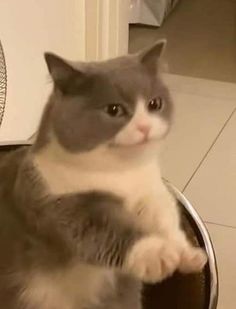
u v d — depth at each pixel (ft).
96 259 2.45
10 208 2.69
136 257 2.33
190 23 8.84
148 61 2.61
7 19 5.61
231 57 8.11
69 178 2.51
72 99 2.53
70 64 2.51
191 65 7.92
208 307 2.88
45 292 2.79
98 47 7.09
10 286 2.79
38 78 6.40
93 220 2.46
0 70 4.16
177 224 2.72
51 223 2.53
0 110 4.25
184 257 2.40
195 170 6.27
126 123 2.50
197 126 6.88
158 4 8.57
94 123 2.49
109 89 2.49
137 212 2.62
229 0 9.45
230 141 6.68
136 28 8.65
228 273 5.14
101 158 2.51
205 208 5.80
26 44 6.03
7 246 2.72
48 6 6.24
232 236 5.50
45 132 2.60
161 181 2.80
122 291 2.96
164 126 2.59
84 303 2.88
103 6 6.77
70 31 6.81
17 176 2.69
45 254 2.66
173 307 3.05
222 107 7.22
